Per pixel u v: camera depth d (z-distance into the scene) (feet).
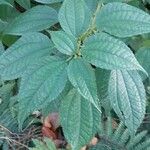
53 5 1.78
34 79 1.31
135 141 2.12
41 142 2.00
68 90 1.53
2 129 2.08
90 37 1.29
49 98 1.31
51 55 1.41
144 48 1.62
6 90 1.98
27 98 1.32
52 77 1.30
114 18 1.35
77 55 1.29
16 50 1.40
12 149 2.10
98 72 1.49
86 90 1.22
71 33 1.36
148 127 2.25
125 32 1.32
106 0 1.52
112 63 1.22
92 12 1.56
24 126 2.13
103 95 1.54
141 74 1.60
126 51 1.22
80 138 1.47
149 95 2.15
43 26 1.56
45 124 2.18
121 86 1.41
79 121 1.46
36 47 1.41
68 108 1.46
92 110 1.46
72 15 1.36
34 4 2.10
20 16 1.60
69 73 1.24
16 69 1.41
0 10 1.95
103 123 2.15
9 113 2.06
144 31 1.31
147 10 2.19
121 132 2.14
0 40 1.82
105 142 2.14
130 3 1.84
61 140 2.21
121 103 1.42
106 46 1.25
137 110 1.42
